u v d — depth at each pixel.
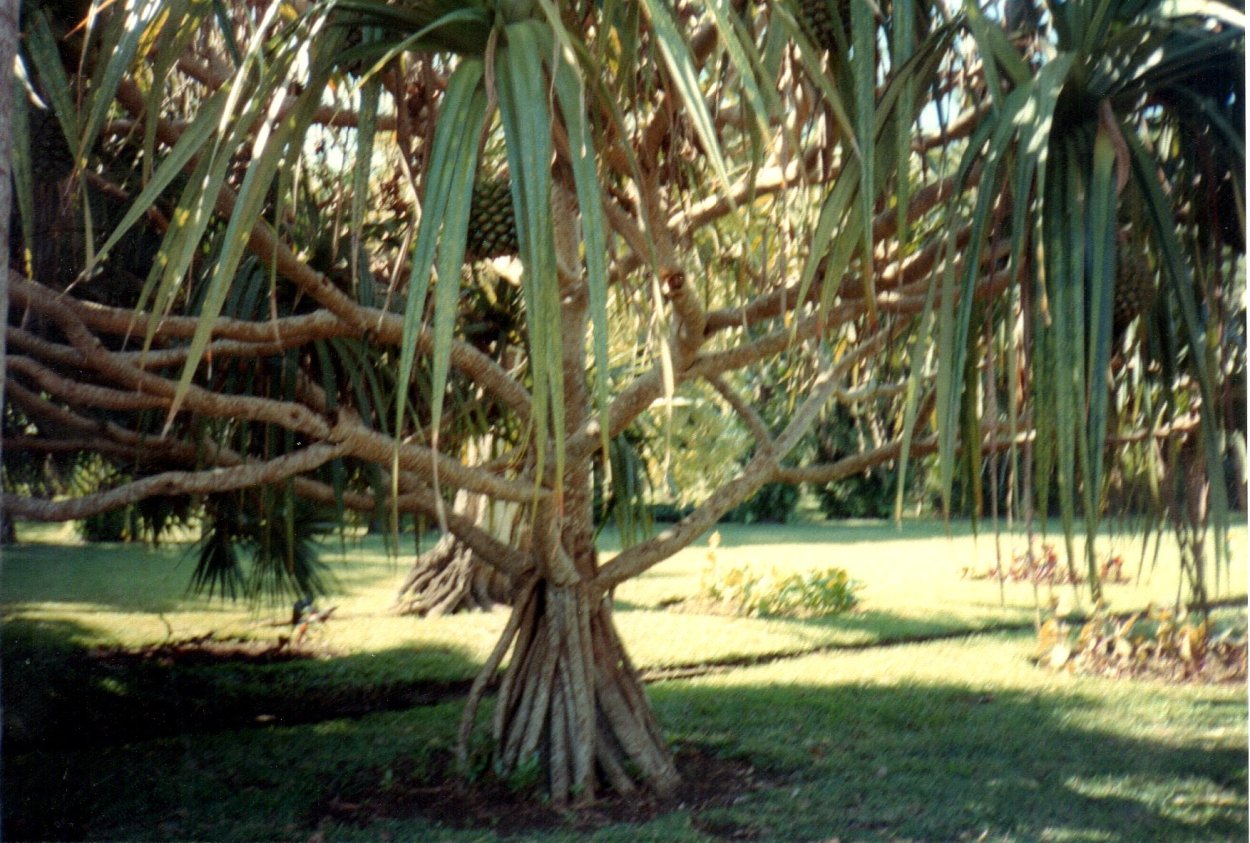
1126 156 2.14
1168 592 12.34
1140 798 5.17
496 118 3.07
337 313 3.62
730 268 5.40
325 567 6.71
